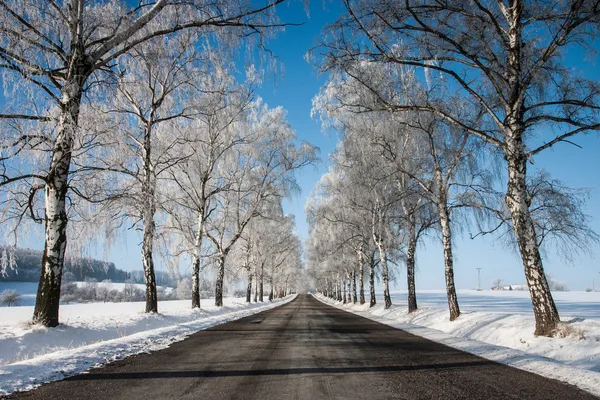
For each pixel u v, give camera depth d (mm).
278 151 24734
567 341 7531
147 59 10789
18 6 7758
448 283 14180
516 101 9109
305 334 10445
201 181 21594
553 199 11539
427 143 15125
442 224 14617
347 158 18562
